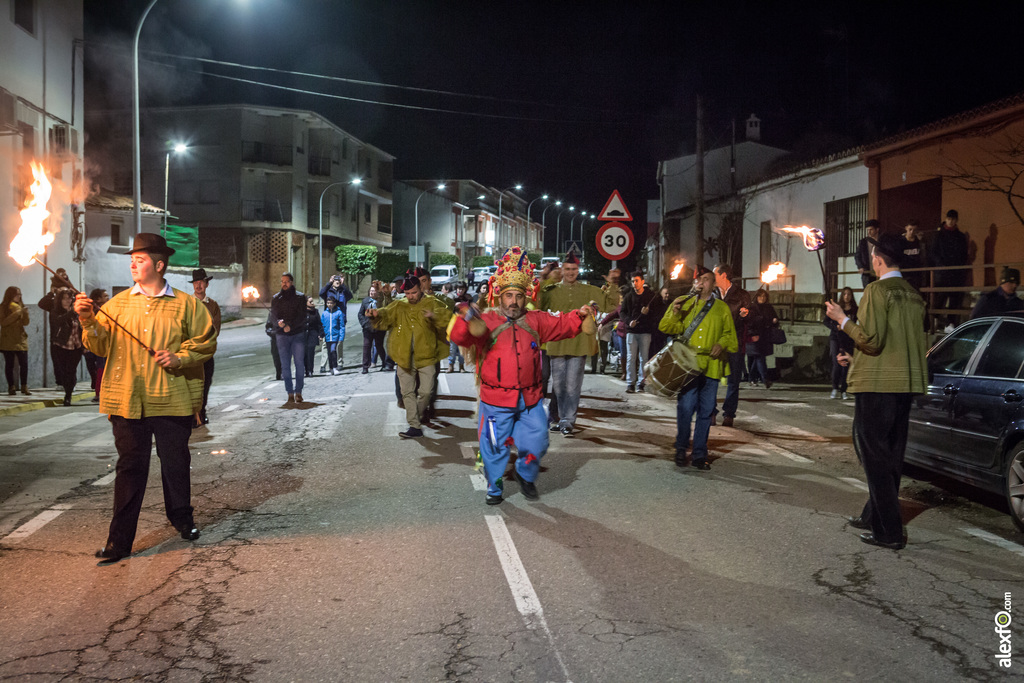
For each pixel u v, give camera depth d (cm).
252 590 464
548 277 955
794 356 1642
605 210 1245
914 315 527
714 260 2855
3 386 1448
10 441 959
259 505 648
